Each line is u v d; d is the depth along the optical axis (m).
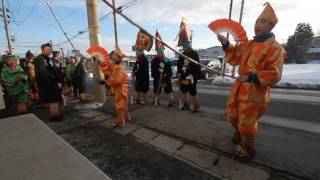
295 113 6.10
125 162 3.29
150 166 3.16
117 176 2.91
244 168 3.05
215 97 9.08
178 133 4.37
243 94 2.92
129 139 4.20
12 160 1.32
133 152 3.63
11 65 6.01
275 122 5.23
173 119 5.35
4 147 1.48
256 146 3.73
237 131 3.44
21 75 6.11
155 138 4.20
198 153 3.53
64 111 6.52
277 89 11.09
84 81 8.02
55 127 4.99
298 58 43.41
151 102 7.78
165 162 3.28
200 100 8.38
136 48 7.39
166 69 6.88
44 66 5.28
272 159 3.25
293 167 3.02
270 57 2.75
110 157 3.45
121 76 4.72
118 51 4.76
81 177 1.15
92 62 7.22
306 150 3.57
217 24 3.23
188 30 6.18
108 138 4.27
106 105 7.05
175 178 2.86
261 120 5.43
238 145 3.39
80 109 6.70
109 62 4.80
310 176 2.82
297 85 11.69
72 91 9.49
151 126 4.84
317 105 7.06
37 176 1.16
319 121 5.29
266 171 2.97
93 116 5.87
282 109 6.59
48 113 6.39
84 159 1.33
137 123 5.11
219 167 3.09
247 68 2.96
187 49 5.96
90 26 6.85
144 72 7.25
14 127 1.84
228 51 3.28
